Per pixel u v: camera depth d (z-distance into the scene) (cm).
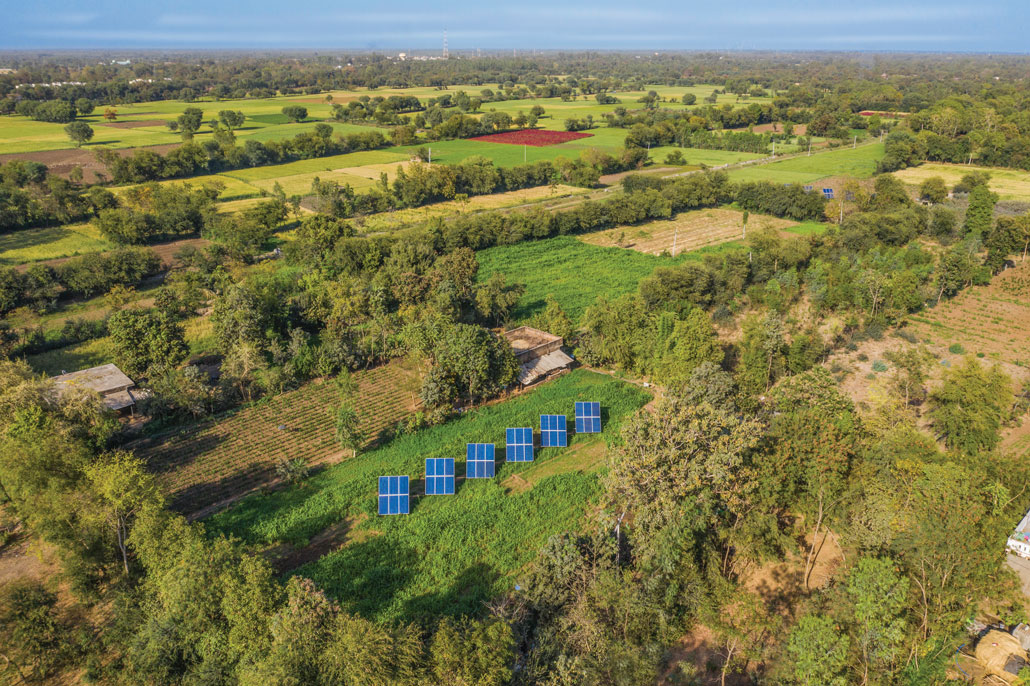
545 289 11731
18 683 4381
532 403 7912
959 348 9000
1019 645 4244
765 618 4712
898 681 4088
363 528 5775
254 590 4147
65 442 5609
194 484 6425
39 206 14912
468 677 3744
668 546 4650
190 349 9219
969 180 17338
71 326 9612
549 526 5772
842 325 9806
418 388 7944
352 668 3722
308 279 10669
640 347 8438
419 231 13575
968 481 4553
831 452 5081
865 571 4222
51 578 5241
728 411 6341
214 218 14200
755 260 11062
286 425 7494
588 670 3925
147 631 4312
